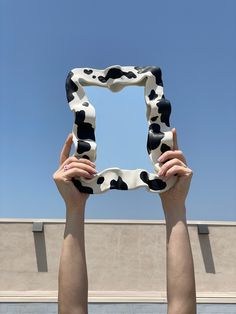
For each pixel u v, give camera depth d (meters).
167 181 3.84
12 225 12.20
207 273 12.15
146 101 4.15
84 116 3.99
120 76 4.22
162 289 11.91
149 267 12.05
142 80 4.23
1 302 11.29
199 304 11.55
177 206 3.81
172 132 4.05
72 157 3.87
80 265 3.62
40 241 12.14
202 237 12.32
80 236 3.70
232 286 12.11
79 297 3.55
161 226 12.27
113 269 12.01
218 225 12.40
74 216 3.74
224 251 12.27
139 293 11.72
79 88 4.12
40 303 11.30
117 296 11.53
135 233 12.21
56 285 11.92
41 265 12.02
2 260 12.02
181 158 3.90
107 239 12.16
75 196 3.77
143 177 3.87
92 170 3.79
